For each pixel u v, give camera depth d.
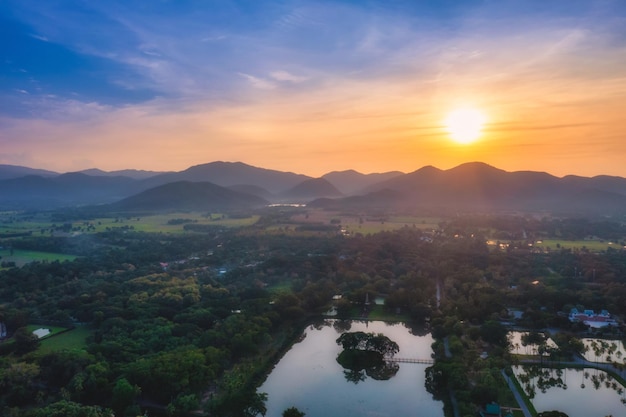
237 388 198.25
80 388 189.38
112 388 191.25
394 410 198.12
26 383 195.62
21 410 180.25
